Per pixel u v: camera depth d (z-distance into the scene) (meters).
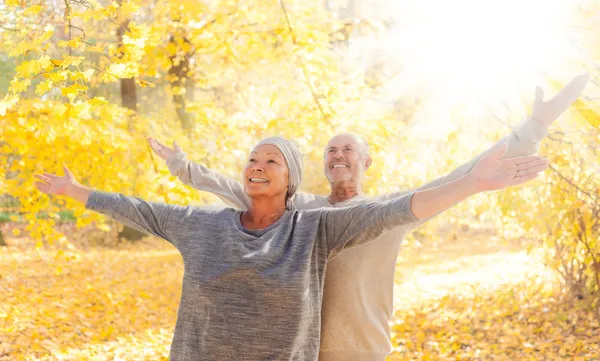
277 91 7.28
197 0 6.45
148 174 6.17
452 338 7.51
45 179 2.60
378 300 3.06
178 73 8.11
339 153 3.31
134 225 2.55
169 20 7.25
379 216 2.29
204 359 2.29
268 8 7.40
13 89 4.04
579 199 6.52
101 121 5.79
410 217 2.22
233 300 2.29
